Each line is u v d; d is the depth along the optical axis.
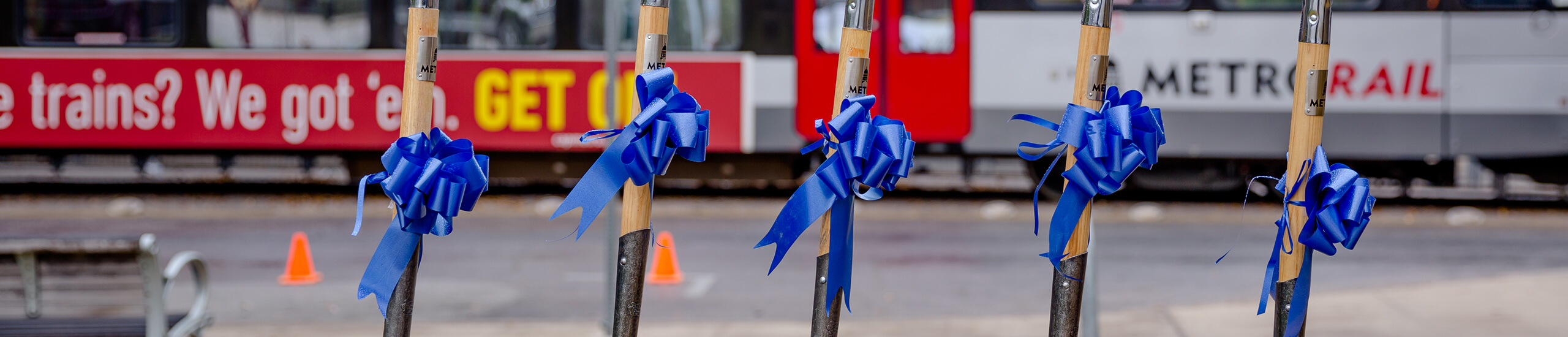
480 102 11.91
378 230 10.47
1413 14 11.34
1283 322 1.89
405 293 1.92
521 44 11.91
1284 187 1.85
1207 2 11.48
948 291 7.42
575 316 6.48
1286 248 1.84
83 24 12.04
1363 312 6.05
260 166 16.88
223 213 11.83
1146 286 7.68
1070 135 1.72
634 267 1.96
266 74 11.95
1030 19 11.66
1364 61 11.41
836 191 1.79
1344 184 1.75
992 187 14.99
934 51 11.76
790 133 11.87
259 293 7.15
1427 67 11.35
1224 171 12.20
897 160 1.78
